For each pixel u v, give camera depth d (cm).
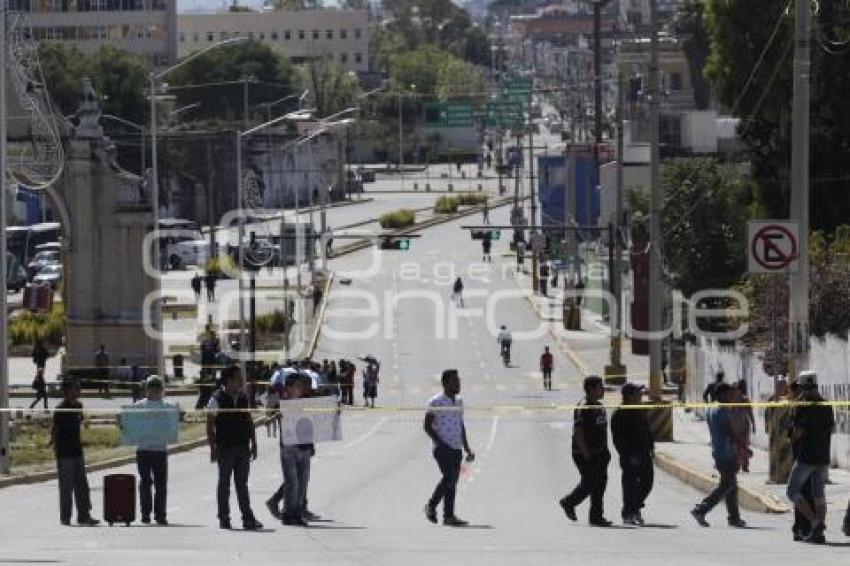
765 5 14288
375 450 10062
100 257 14362
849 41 13800
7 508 6488
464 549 4656
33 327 17062
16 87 12888
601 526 5472
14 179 13100
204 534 5131
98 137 14275
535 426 11925
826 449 4825
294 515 5484
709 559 4372
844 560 4344
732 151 19625
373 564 4262
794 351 6731
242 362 13575
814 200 14412
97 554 4500
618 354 14450
